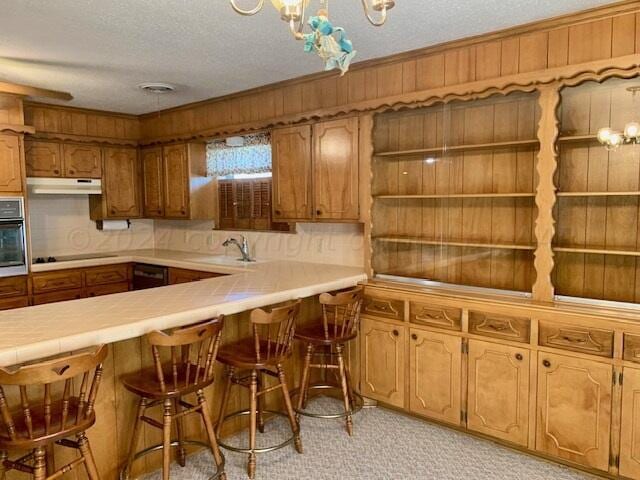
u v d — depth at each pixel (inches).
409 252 138.4
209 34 107.4
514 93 111.0
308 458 108.0
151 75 140.9
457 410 118.0
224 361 103.7
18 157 158.7
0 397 67.1
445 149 129.3
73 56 122.6
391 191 140.2
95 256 195.3
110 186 198.4
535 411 106.1
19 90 141.5
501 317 109.7
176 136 187.3
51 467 86.5
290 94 149.2
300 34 62.5
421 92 119.7
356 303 122.2
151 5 91.8
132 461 92.7
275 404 130.3
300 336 120.1
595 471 101.1
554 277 109.8
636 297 102.7
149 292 111.8
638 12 90.7
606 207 105.0
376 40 112.6
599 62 94.5
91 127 190.4
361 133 134.7
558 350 102.0
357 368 136.9
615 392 95.6
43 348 72.5
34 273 167.0
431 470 103.6
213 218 193.6
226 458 107.9
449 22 101.6
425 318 122.2
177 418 96.6
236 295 108.1
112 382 94.7
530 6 93.4
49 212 192.7
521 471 103.4
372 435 119.3
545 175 105.0
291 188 152.0
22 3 90.0
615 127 102.3
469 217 127.0
